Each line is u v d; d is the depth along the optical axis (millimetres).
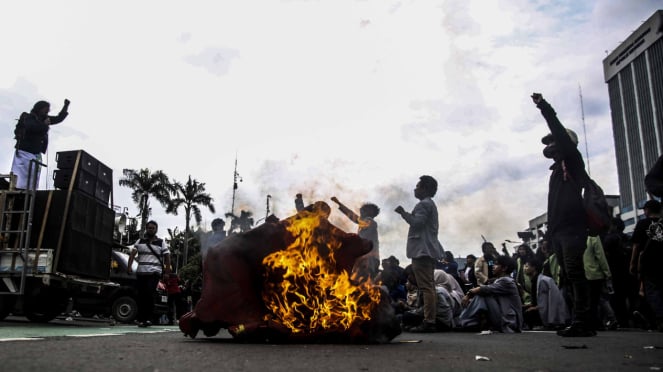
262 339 4832
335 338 4852
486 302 8547
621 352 4254
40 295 9008
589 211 6066
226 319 4887
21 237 8477
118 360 3238
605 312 9555
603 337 6434
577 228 6195
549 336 6836
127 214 13547
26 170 9055
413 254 7949
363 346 4598
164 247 9797
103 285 10570
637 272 7168
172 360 3311
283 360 3400
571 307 9695
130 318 10891
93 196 9828
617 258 10016
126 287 11094
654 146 121062
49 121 9562
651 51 122812
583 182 6246
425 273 8031
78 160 9234
